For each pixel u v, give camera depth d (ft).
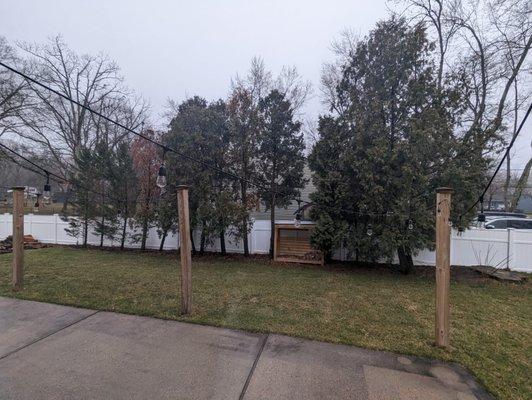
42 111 61.98
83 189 35.24
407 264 26.23
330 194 26.53
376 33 25.27
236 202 30.83
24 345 12.19
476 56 36.68
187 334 13.41
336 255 30.60
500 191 88.48
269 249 32.86
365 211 24.50
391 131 24.61
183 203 15.51
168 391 9.43
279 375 10.42
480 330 14.78
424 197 23.54
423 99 23.67
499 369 11.26
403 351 12.30
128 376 10.18
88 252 33.55
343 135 26.53
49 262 27.68
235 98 31.32
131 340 12.75
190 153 29.94
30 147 64.23
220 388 9.64
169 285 20.75
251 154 30.89
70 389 9.43
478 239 28.22
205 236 31.40
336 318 15.66
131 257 31.07
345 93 27.32
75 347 12.09
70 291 18.97
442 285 12.73
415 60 23.94
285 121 30.81
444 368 11.16
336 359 11.57
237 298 18.39
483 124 30.19
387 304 18.08
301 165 31.04
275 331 13.85
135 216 34.42
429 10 37.63
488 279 24.73
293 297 18.89
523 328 15.20
